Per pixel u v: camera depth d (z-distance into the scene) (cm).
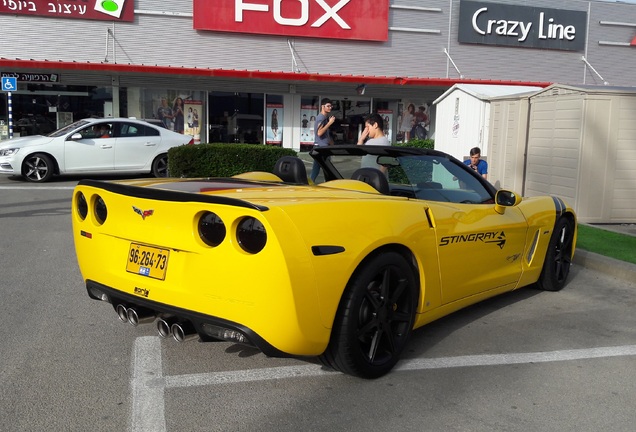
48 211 1031
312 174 557
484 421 332
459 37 2258
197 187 398
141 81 2070
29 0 1936
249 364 402
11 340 437
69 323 475
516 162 1106
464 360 419
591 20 2348
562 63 2358
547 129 1023
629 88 962
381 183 451
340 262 336
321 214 338
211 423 322
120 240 377
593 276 672
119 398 349
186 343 436
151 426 318
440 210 424
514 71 2325
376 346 373
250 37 2119
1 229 864
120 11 2002
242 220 324
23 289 569
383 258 364
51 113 2022
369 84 2233
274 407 342
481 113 1230
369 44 2208
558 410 347
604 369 409
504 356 428
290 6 2116
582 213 962
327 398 355
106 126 1504
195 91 2130
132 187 365
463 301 458
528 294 593
